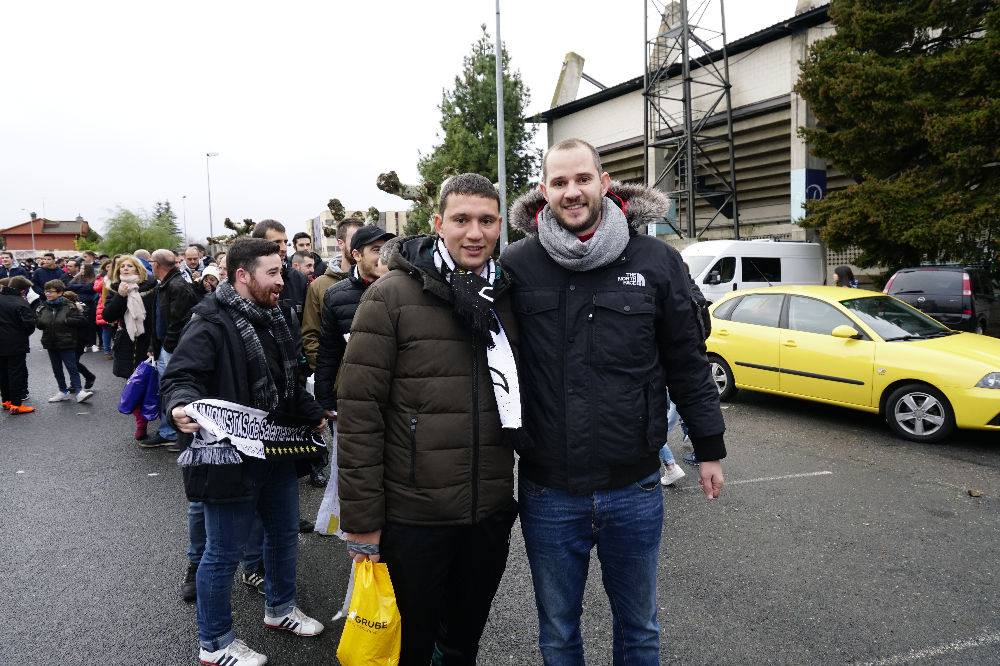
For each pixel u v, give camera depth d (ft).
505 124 91.30
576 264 6.42
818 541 12.70
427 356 6.41
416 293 6.50
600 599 10.67
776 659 8.89
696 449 7.03
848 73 39.63
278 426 8.99
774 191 66.44
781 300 24.08
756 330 24.18
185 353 8.39
